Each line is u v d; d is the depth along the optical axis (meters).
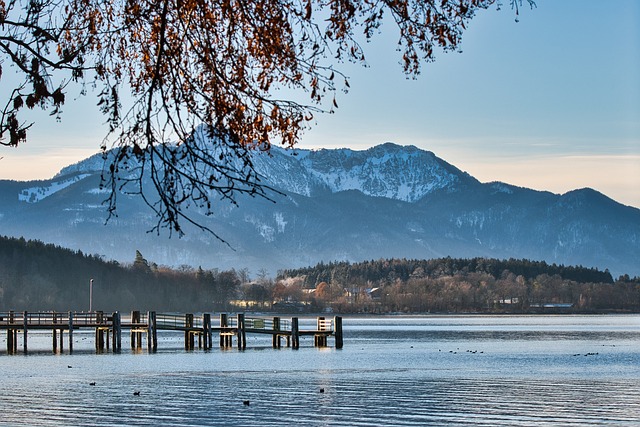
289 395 60.72
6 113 14.51
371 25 15.12
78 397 59.12
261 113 15.18
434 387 66.31
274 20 14.97
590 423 49.03
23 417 50.44
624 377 75.06
